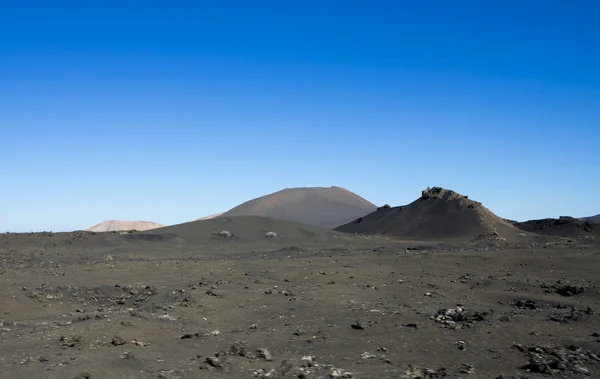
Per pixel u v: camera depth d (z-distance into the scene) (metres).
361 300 22.48
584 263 36.28
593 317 16.72
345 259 40.53
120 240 65.19
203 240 68.62
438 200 113.00
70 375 10.95
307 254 49.88
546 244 57.81
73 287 27.03
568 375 11.13
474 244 62.22
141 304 23.17
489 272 33.38
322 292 24.45
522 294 24.00
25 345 13.95
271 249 59.72
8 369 11.42
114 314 19.11
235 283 27.42
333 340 14.69
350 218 162.00
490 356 12.63
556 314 17.77
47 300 23.92
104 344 14.13
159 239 67.38
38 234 65.69
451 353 13.01
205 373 11.45
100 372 11.30
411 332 15.38
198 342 14.68
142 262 40.59
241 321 18.92
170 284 28.06
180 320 18.22
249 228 75.56
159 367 11.91
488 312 18.45
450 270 34.34
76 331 15.50
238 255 50.78
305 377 11.07
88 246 60.94
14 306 22.27
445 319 17.16
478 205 107.62
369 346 13.86
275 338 15.15
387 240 79.00
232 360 12.38
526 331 15.03
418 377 11.09
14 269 34.12
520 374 11.20
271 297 23.16
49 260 44.66
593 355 12.47
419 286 27.09
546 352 12.73
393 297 23.52
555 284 26.95
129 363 12.12
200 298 22.45
